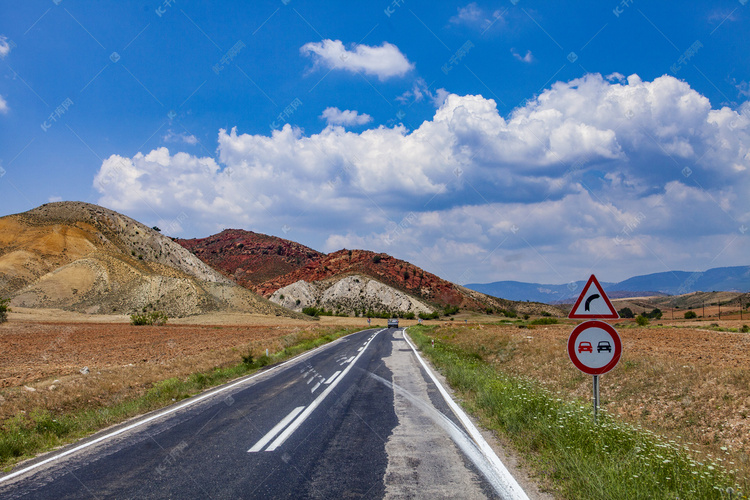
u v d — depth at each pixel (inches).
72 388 496.4
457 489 190.9
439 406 381.4
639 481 178.9
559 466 205.2
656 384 510.6
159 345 1258.0
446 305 5807.1
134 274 3560.5
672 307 6998.0
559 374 638.5
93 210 4606.3
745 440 338.6
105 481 213.5
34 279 3223.4
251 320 3211.1
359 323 3550.7
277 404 401.4
